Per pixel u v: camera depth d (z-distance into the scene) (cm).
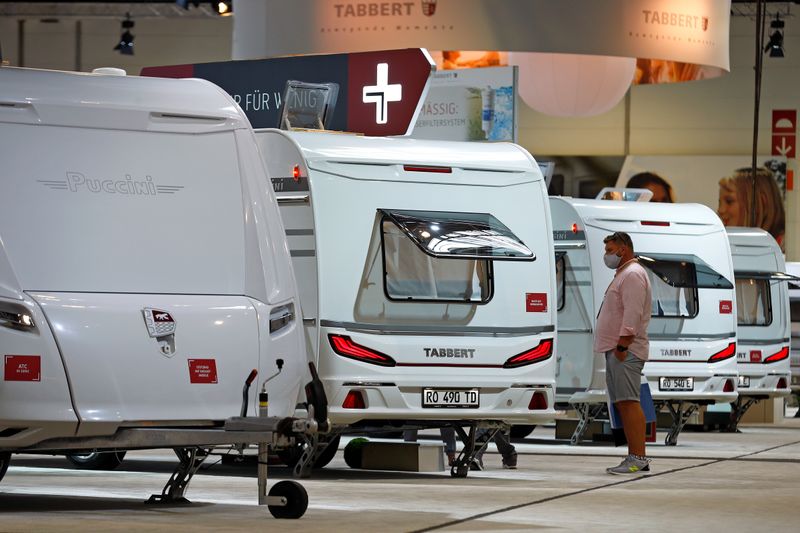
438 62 5278
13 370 1416
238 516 1522
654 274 3212
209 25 8606
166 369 1478
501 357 2191
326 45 4772
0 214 1463
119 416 1452
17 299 1435
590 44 4706
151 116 1559
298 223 2142
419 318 2150
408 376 2130
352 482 2047
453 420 2188
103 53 8681
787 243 8300
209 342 1505
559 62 4978
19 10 8619
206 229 1554
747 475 2234
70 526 1375
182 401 1486
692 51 4862
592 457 2691
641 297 2289
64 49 8688
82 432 1442
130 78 1583
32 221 1474
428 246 2048
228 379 1511
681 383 3206
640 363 2294
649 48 4762
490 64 5219
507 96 4203
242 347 1522
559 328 3164
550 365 2234
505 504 1719
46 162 1499
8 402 1414
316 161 2138
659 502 1772
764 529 1492
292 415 1577
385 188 2164
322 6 4784
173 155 1562
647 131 8512
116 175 1526
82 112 1529
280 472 2252
